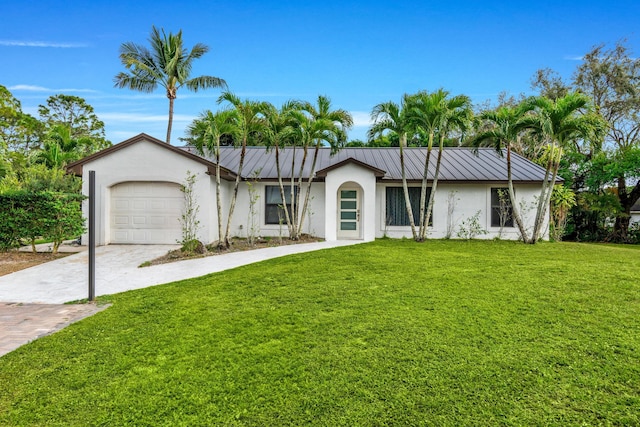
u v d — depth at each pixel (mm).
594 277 7469
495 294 6223
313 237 14695
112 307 5875
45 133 35062
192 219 12938
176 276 8211
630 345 4133
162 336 4559
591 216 21203
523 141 23078
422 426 2793
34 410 3023
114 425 2834
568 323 4836
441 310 5387
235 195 12344
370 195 14117
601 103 23406
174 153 13008
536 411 2965
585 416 2904
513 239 14586
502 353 3949
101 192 13156
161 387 3352
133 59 20391
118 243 13398
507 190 14805
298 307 5652
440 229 14898
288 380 3455
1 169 21719
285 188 15266
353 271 8133
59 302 6246
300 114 12836
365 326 4785
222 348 4184
